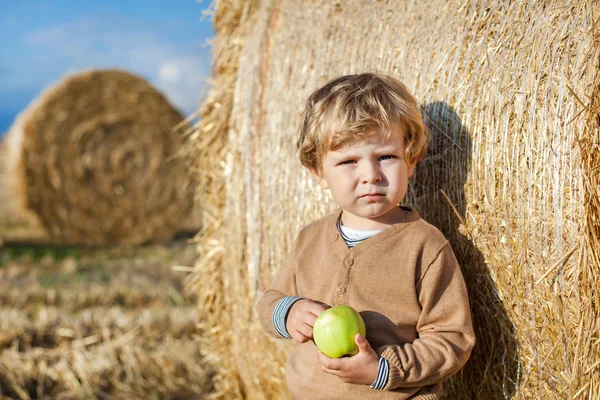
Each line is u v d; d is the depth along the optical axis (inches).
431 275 80.7
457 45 91.2
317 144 82.8
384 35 104.4
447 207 91.0
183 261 303.6
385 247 82.7
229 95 138.0
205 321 148.5
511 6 85.9
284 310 86.1
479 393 90.7
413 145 82.7
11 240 350.0
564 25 78.5
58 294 236.2
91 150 363.9
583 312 75.6
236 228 130.2
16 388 163.2
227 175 134.3
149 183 374.6
